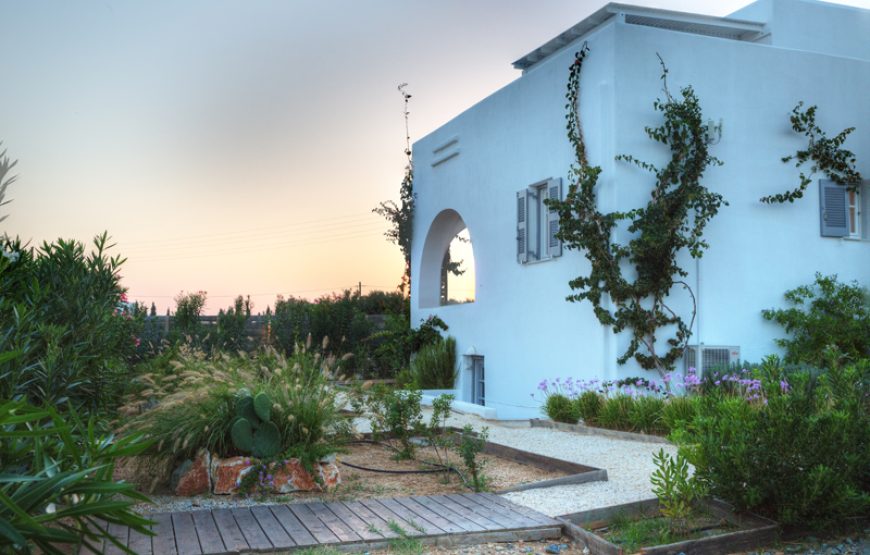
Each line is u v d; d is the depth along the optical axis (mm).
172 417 6047
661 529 4852
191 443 5914
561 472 6809
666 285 10000
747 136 10812
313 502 5613
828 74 11375
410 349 16359
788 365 9367
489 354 13289
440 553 4523
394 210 17141
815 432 4973
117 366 7074
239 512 5203
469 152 14336
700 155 10234
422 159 16750
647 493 5828
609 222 10039
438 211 15773
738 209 10688
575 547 4703
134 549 4238
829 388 5594
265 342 17188
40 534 2609
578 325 10766
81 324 5938
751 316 10617
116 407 6719
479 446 6570
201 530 4688
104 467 2875
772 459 5008
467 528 4820
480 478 6383
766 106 10961
